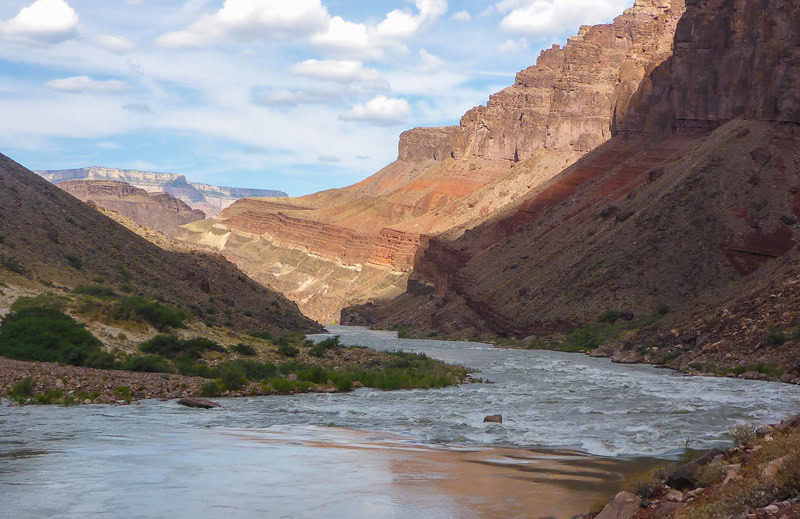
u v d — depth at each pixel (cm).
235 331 7894
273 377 4866
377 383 4703
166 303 8300
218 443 2639
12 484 1984
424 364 5916
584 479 2088
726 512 1457
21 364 4562
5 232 8250
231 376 4359
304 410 3584
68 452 2428
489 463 2325
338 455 2438
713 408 3578
